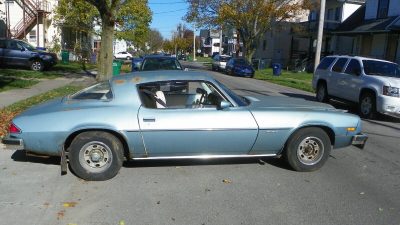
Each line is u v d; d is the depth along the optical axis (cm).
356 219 457
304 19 4719
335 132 616
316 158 617
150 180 565
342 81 1350
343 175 612
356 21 3456
